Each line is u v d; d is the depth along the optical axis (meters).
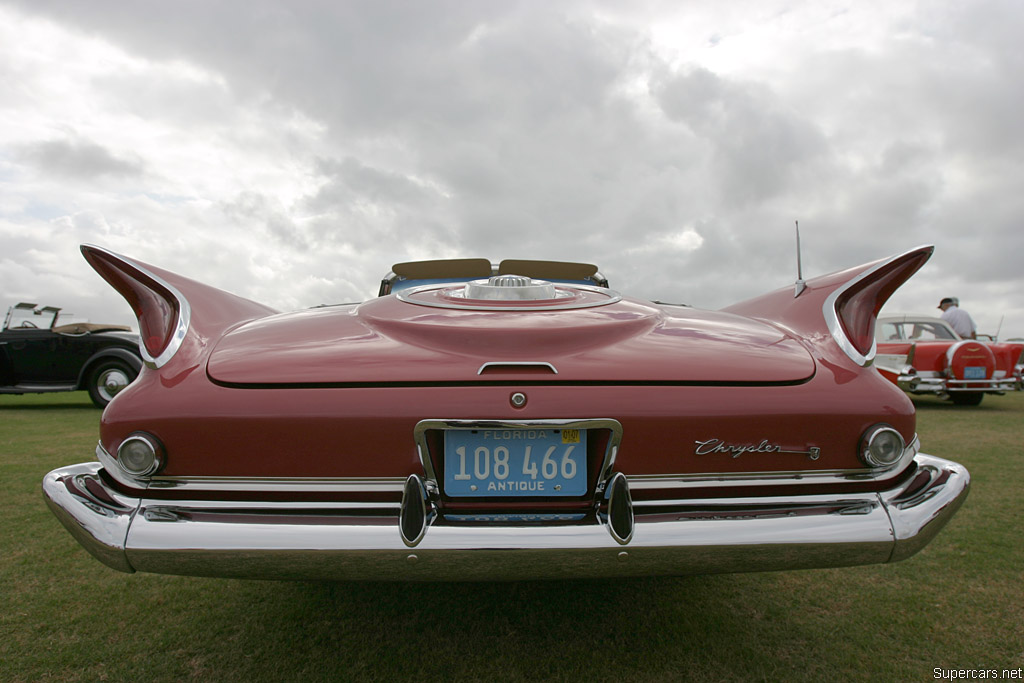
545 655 1.43
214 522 1.10
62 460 3.57
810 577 1.88
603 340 1.29
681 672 1.36
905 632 1.53
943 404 7.12
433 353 1.22
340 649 1.46
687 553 1.09
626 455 1.16
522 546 1.06
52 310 6.92
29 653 1.44
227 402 1.15
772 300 1.70
